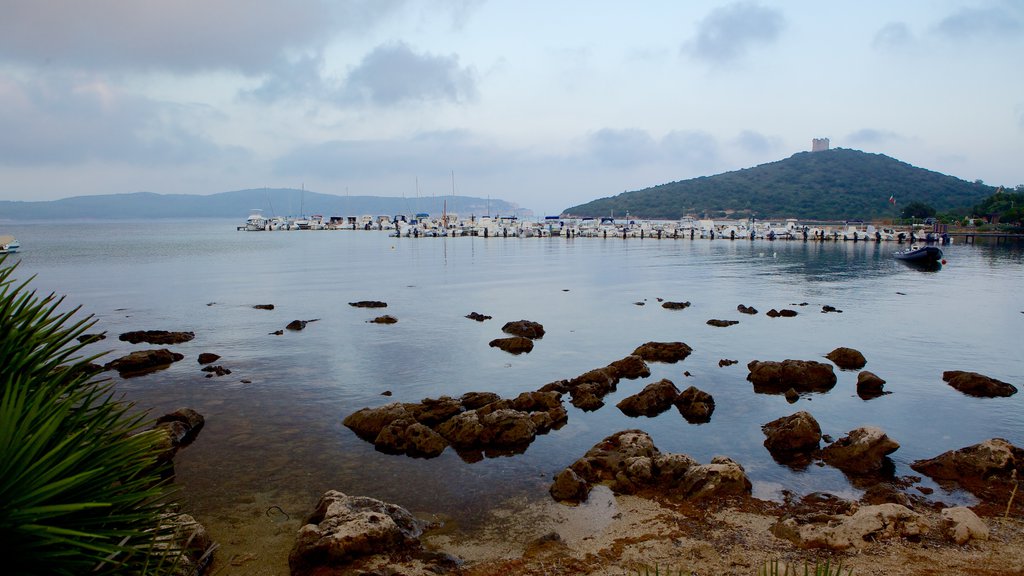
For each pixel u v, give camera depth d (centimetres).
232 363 2491
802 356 2662
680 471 1366
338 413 1884
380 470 1473
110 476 488
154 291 4700
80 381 552
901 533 1063
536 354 2683
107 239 14212
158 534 569
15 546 412
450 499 1318
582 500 1303
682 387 2194
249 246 11188
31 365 517
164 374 2316
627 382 2253
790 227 14338
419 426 1627
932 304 4184
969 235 12675
